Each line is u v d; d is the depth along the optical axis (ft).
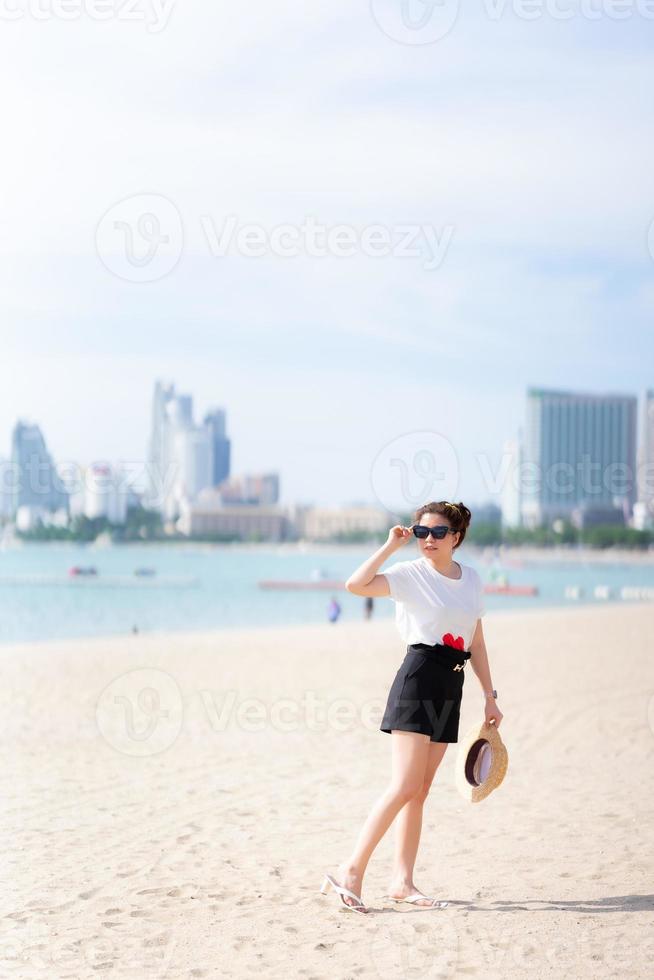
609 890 15.25
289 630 94.22
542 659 57.52
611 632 81.66
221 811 21.42
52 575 274.57
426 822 20.12
